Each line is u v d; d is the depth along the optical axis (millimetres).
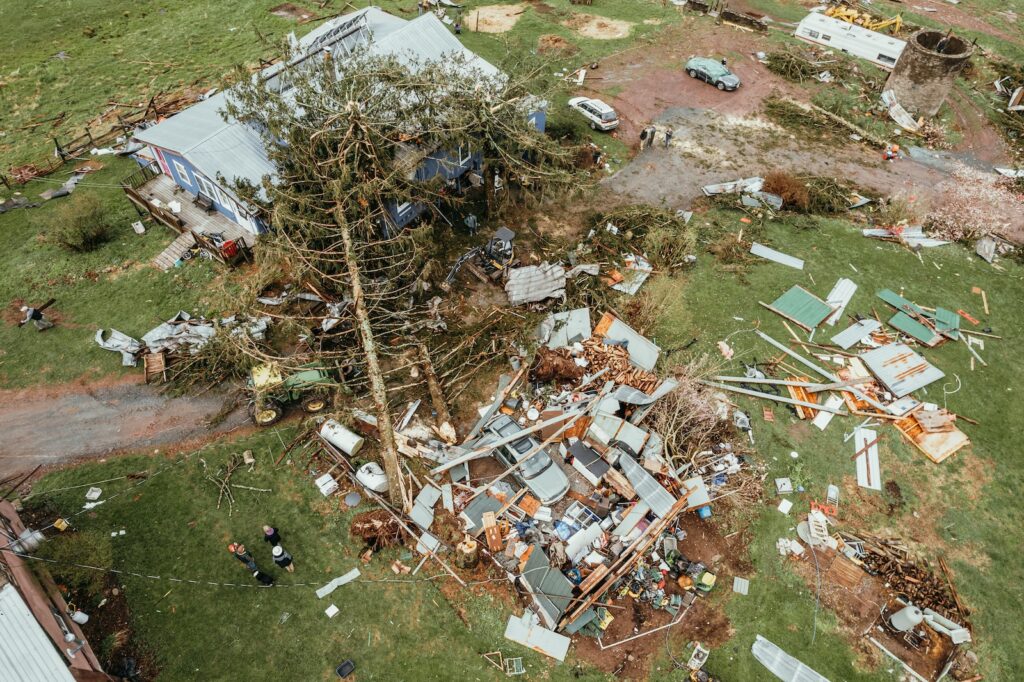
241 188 24625
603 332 24656
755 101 39406
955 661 17625
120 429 21781
